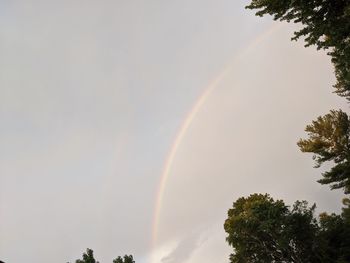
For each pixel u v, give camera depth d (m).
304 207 32.31
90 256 19.80
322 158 30.52
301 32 13.44
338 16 12.85
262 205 32.31
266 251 32.28
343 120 29.92
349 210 36.03
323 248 31.36
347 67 14.09
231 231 32.84
